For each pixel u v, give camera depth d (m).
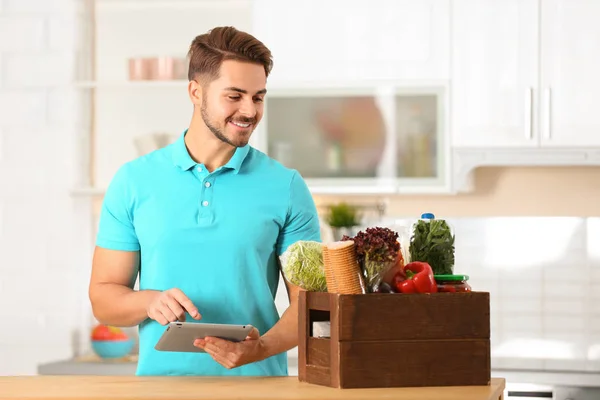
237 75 2.60
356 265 2.16
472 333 2.19
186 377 2.39
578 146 4.75
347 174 4.85
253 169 2.79
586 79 4.74
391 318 2.15
